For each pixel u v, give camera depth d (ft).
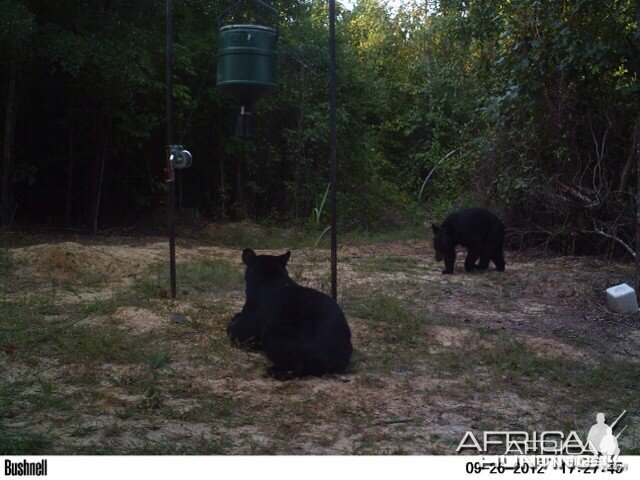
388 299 28.40
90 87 47.83
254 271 21.13
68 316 23.90
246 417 16.06
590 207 41.68
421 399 17.84
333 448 14.56
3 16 38.88
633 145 39.88
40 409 16.17
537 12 39.06
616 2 33.35
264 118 60.70
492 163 47.19
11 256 31.89
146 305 24.81
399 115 85.05
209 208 60.18
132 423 15.47
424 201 76.02
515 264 41.73
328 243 50.26
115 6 48.62
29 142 52.42
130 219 55.57
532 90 40.34
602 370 20.89
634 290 29.35
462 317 27.35
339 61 62.75
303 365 18.80
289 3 58.70
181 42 52.47
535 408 17.72
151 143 56.24
